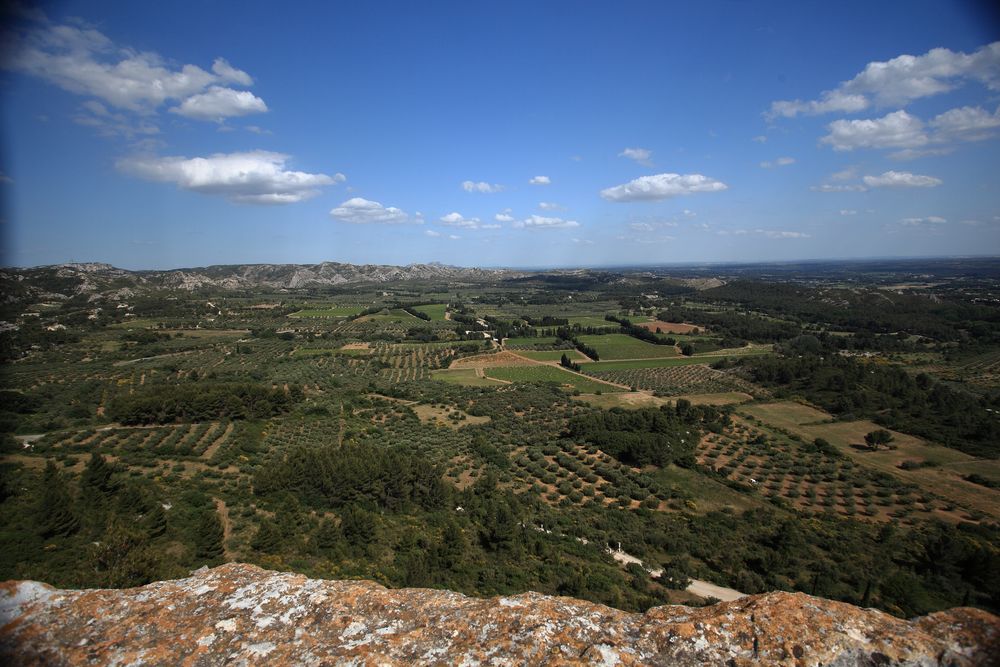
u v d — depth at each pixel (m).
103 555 21.95
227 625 6.95
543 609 7.05
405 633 6.74
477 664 6.12
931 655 6.03
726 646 6.30
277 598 7.51
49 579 23.19
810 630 6.39
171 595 7.56
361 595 7.57
